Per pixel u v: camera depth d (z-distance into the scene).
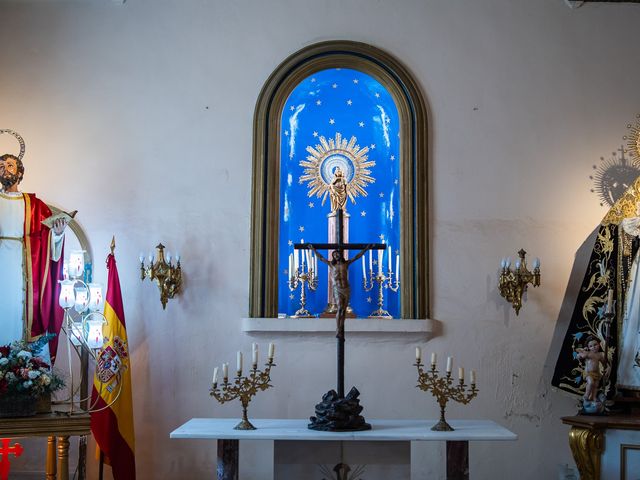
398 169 7.40
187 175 7.16
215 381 5.41
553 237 7.08
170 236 7.06
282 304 7.34
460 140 7.20
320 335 6.90
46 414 5.96
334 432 5.15
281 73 7.23
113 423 6.31
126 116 7.24
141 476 6.75
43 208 6.73
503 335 6.93
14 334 6.49
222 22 7.38
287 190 7.55
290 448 5.26
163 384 6.87
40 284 6.59
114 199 7.12
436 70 7.30
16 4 7.39
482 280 7.00
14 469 6.76
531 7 7.41
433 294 6.98
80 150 7.18
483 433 5.15
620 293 6.54
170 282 6.83
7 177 6.61
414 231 7.04
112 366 6.35
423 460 6.79
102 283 7.00
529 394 6.86
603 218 6.98
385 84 7.30
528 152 7.20
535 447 6.80
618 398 6.30
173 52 7.34
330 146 7.68
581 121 7.25
